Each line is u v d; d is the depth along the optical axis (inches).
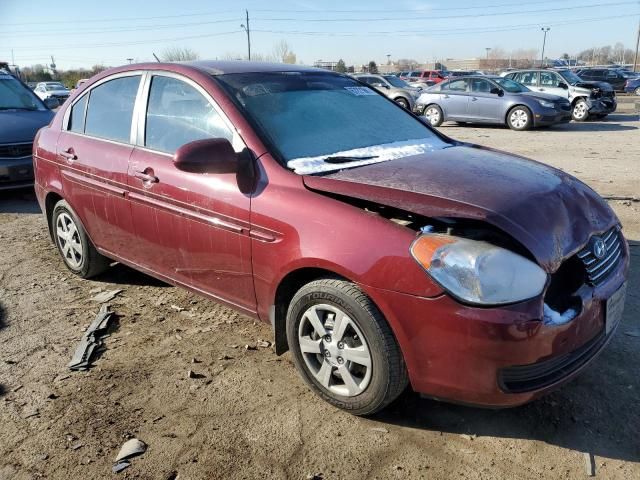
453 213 98.1
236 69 145.3
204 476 98.8
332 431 109.4
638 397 117.1
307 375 118.3
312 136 131.5
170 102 143.6
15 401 121.6
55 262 208.1
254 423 112.4
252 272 122.0
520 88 628.4
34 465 102.5
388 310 99.2
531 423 110.3
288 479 97.7
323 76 158.7
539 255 96.3
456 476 97.3
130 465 101.7
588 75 1176.2
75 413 116.9
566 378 100.1
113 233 161.5
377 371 104.2
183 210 133.5
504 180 113.2
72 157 169.9
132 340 147.4
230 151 118.5
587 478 96.0
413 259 96.7
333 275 109.3
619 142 490.6
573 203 111.9
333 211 107.3
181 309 165.2
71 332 152.7
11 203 304.5
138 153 147.8
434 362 97.7
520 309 92.2
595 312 103.7
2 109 323.0
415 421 112.0
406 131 150.9
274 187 116.5
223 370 132.0
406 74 1879.9
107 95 165.5
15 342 147.9
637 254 196.4
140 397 122.0
